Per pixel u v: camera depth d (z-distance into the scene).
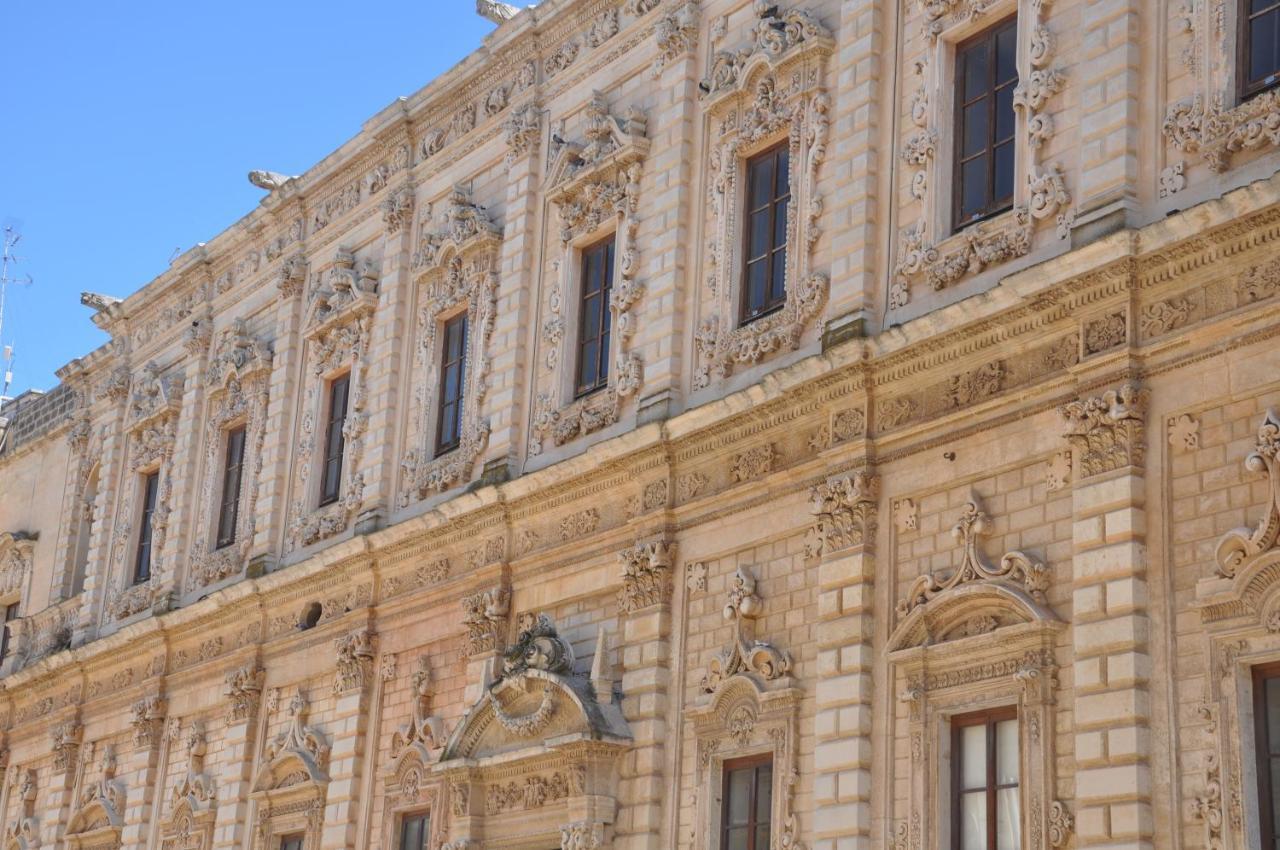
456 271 35.34
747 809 25.66
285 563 38.41
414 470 35.03
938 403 23.88
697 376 28.48
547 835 28.44
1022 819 21.25
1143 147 21.97
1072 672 21.16
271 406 40.31
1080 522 21.34
